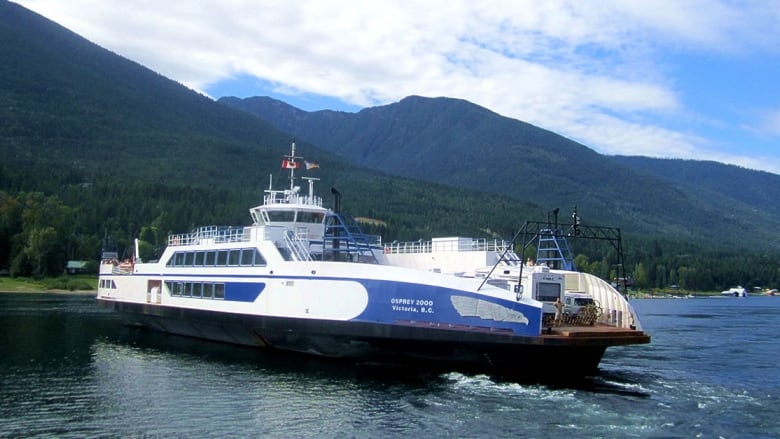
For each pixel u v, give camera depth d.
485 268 32.53
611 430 22.20
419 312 29.81
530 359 28.20
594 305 30.97
